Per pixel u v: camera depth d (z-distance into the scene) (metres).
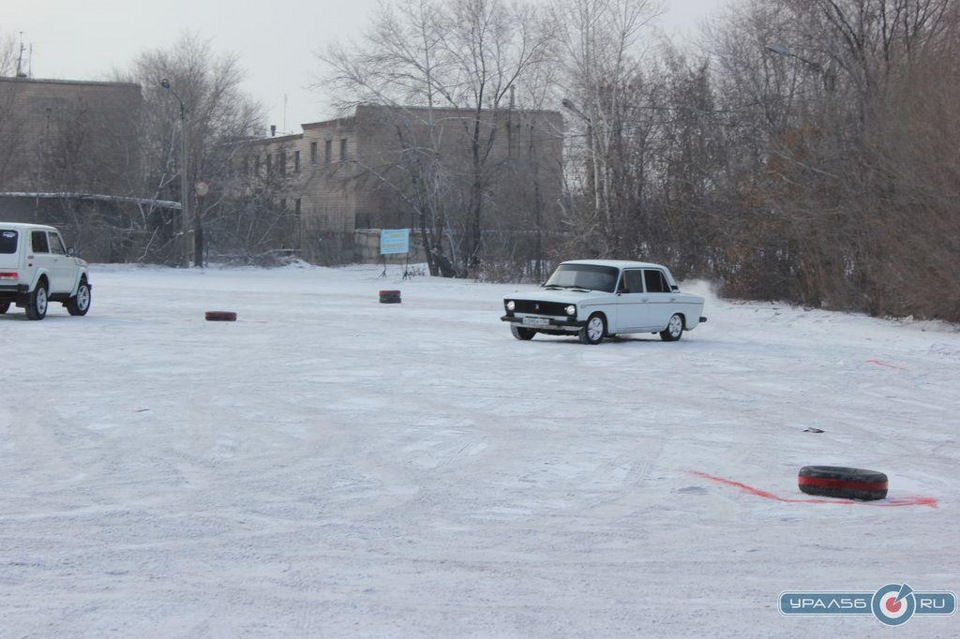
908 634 5.25
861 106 31.92
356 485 8.72
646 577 6.19
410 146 52.69
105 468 9.23
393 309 31.14
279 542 6.89
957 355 21.20
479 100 52.09
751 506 8.21
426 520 7.56
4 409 12.24
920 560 6.66
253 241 66.38
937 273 26.72
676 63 44.53
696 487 8.80
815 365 18.97
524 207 51.62
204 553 6.61
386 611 5.51
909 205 27.78
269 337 21.53
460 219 54.44
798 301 35.28
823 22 35.50
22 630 5.17
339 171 56.59
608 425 12.02
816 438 11.58
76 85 64.31
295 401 13.22
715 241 38.88
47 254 24.50
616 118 44.12
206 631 5.18
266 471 9.21
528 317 21.78
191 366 16.52
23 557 6.48
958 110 26.36
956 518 7.92
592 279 22.69
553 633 5.18
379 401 13.36
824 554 6.77
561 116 48.78
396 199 58.47
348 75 52.00
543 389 14.83
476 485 8.80
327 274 56.94
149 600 5.66
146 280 46.12
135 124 61.75
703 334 25.83
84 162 59.03
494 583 6.04
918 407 14.24
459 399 13.70
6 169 60.25
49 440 10.48
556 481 9.03
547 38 50.38
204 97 64.94
